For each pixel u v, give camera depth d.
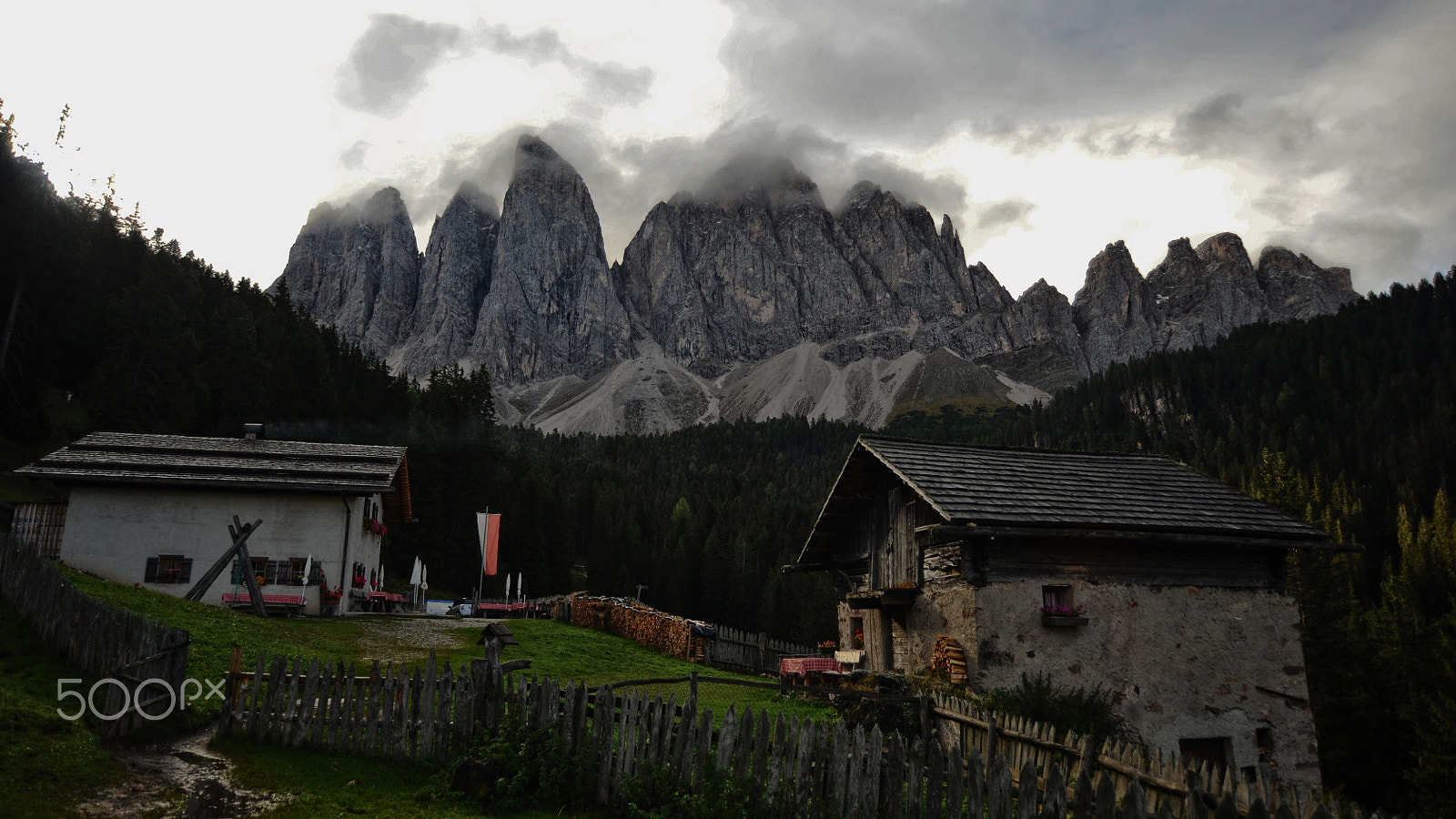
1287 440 145.62
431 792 10.70
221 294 100.94
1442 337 166.00
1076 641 17.50
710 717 10.16
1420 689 38.66
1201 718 17.78
